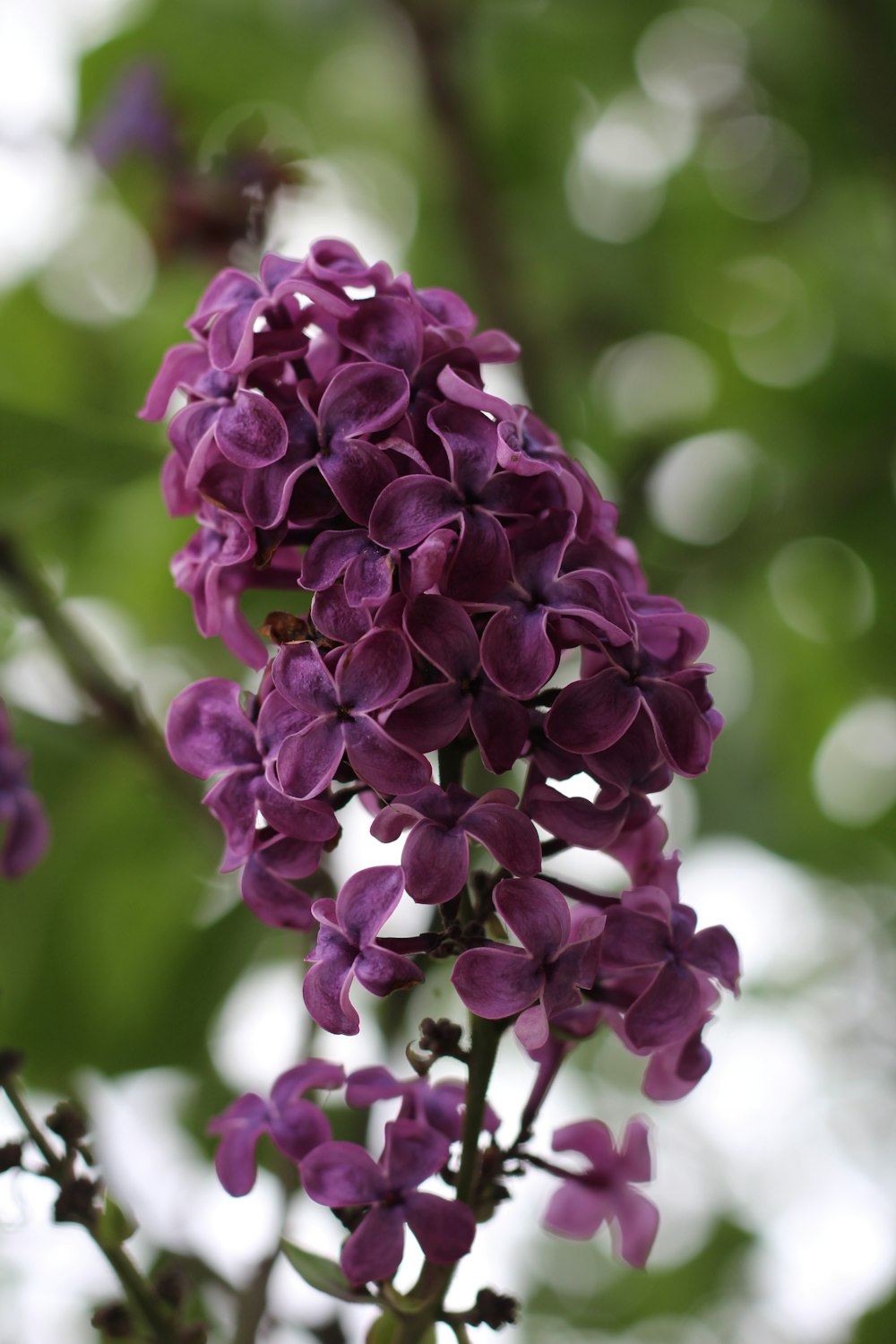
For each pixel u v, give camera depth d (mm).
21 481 521
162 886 643
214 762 393
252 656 410
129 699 560
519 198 812
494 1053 394
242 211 625
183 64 806
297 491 383
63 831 616
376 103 825
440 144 757
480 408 383
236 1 798
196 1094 617
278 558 405
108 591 711
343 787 399
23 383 758
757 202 817
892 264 790
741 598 760
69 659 555
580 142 828
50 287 760
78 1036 631
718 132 823
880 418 755
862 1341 704
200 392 393
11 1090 419
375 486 378
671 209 812
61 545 698
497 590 376
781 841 722
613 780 380
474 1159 394
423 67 757
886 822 750
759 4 809
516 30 802
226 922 632
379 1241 386
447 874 373
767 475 758
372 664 373
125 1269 419
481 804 374
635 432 753
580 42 811
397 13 765
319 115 824
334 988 375
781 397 766
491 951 374
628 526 645
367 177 819
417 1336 397
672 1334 774
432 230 792
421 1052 395
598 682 378
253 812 390
